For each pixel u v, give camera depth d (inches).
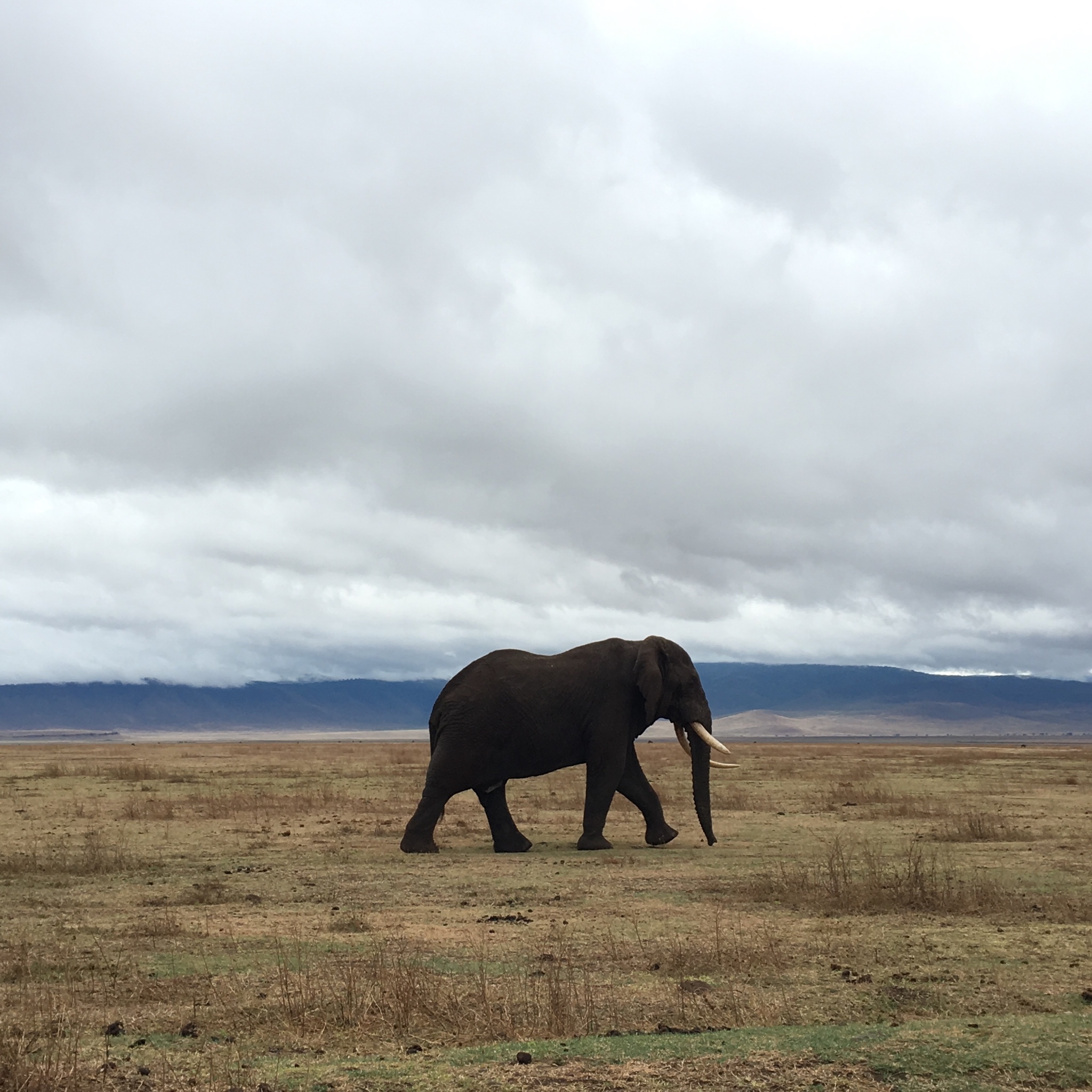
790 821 1075.3
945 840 898.7
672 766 2347.4
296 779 1802.4
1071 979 412.8
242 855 834.2
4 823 1061.8
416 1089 273.0
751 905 589.9
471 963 439.2
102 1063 305.6
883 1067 282.8
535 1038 329.4
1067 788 1569.9
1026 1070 280.1
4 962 443.5
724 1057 293.4
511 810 1237.7
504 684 906.7
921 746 5629.9
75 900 617.3
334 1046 323.9
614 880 689.6
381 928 523.8
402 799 1357.0
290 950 466.6
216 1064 302.8
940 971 424.5
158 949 474.0
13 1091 275.7
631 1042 313.0
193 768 2262.6
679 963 430.6
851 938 487.8
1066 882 659.4
